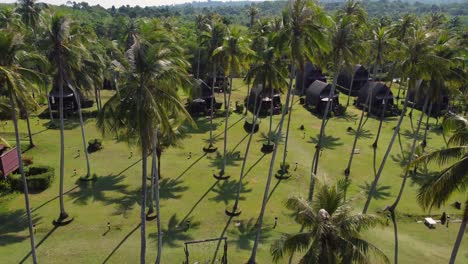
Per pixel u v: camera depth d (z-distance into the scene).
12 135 54.47
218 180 43.31
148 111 20.78
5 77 22.31
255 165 47.72
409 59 33.84
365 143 56.47
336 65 38.16
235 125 63.16
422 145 52.03
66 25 28.73
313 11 26.05
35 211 35.44
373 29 55.62
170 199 38.66
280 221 35.31
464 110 65.81
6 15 58.28
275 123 64.88
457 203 37.91
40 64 25.34
